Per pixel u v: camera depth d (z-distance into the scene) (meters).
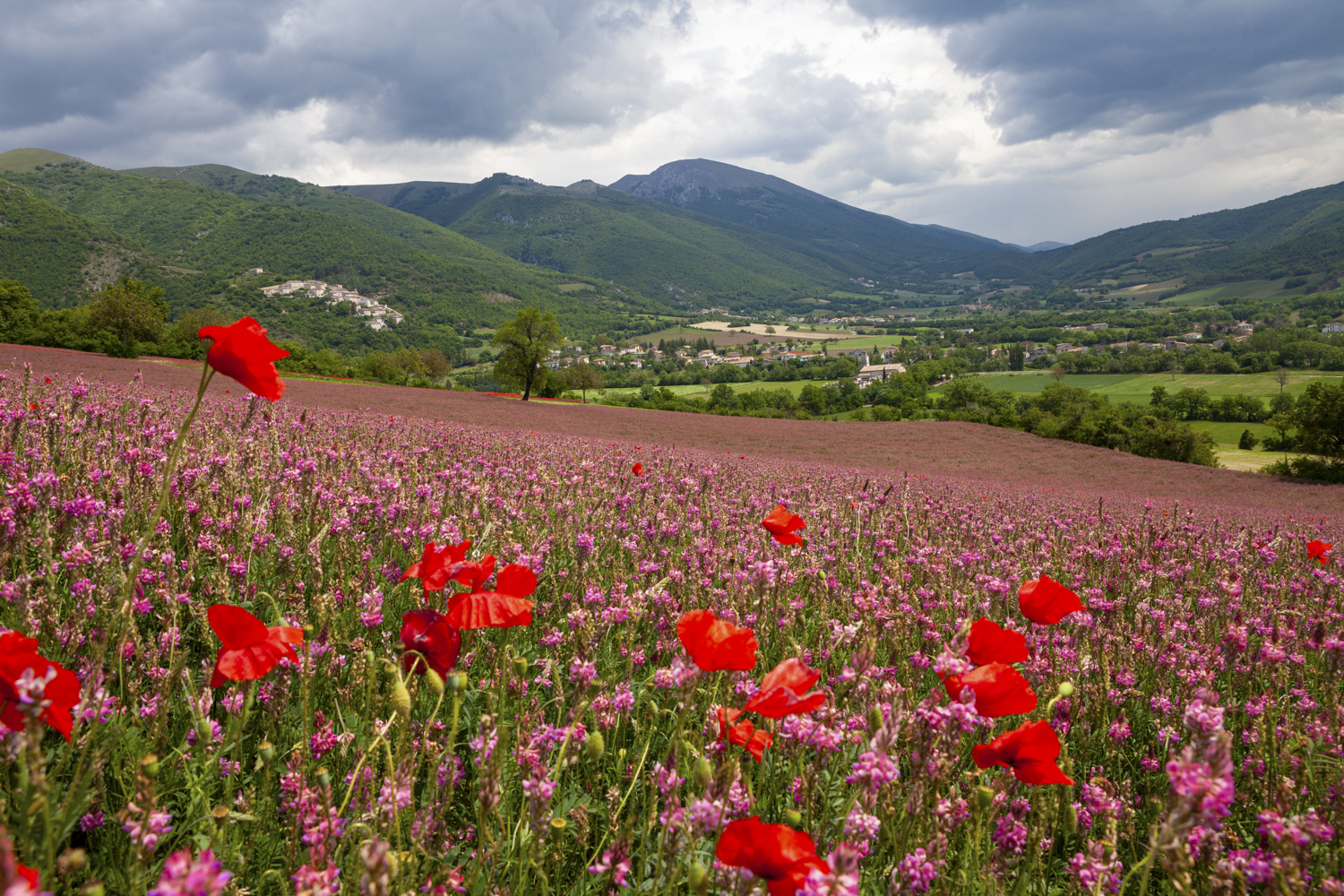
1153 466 45.78
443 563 2.11
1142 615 4.32
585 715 2.32
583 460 9.09
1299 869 1.65
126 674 2.19
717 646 1.63
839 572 4.73
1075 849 2.32
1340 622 4.19
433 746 2.01
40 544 2.68
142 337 71.38
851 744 2.26
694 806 1.55
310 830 1.59
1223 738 1.37
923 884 1.65
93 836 1.86
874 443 49.84
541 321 77.25
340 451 5.82
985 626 1.91
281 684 2.20
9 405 5.01
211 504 3.72
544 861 1.78
